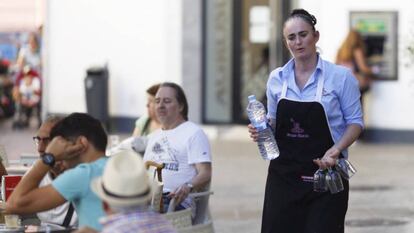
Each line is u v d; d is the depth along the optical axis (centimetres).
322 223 1215
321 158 1217
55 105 3544
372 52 3084
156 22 3344
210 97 3356
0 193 1348
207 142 1439
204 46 3347
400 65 3059
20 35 4025
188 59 3322
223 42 3347
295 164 1232
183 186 1363
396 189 2323
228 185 2412
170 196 1355
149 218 893
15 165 1644
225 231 1875
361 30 3080
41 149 1263
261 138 1236
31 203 995
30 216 1291
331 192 1202
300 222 1241
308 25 1219
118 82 3412
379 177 2495
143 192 888
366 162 2744
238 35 3347
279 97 1237
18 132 3531
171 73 3331
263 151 1238
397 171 2591
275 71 1252
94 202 988
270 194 1256
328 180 1197
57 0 3506
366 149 3003
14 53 4122
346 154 1245
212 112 3362
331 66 1224
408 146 3058
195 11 3316
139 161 895
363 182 2425
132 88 3394
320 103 1212
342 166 1220
